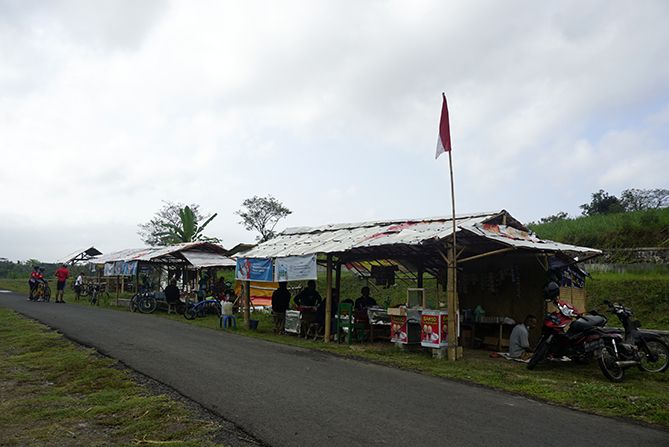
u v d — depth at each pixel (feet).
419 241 35.50
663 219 74.69
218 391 24.26
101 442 17.49
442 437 18.04
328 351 38.29
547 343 31.73
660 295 50.42
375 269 52.80
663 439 18.30
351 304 44.06
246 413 20.77
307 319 46.73
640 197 114.11
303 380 27.12
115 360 31.50
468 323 42.34
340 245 43.50
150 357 32.78
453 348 34.78
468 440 17.78
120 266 80.89
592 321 31.12
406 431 18.65
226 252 75.51
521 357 35.88
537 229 88.22
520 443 17.56
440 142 36.37
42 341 38.63
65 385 25.62
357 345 41.78
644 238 72.95
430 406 22.26
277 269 48.11
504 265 41.78
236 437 17.99
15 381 26.37
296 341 43.83
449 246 35.65
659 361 31.32
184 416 20.34
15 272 185.68
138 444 17.26
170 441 17.53
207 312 67.10
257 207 142.92
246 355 34.99
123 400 22.61
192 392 24.02
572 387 26.58
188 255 71.46
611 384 27.73
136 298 72.02
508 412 21.56
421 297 39.06
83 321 52.70
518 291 40.78
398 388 25.73
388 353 37.37
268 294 76.28
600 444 17.63
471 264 44.19
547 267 38.93
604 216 86.48
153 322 55.36
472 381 27.99
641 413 21.65
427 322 36.09
